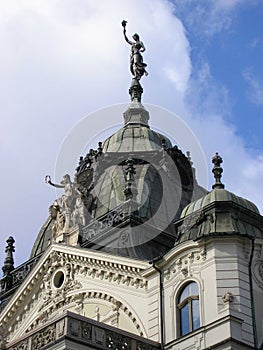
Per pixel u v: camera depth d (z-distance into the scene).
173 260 43.38
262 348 39.62
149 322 43.25
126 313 44.88
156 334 42.50
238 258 41.62
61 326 39.25
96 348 39.38
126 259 45.56
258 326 40.47
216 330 39.38
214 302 40.69
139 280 44.91
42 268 50.50
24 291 51.09
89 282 47.69
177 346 40.75
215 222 42.66
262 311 41.12
